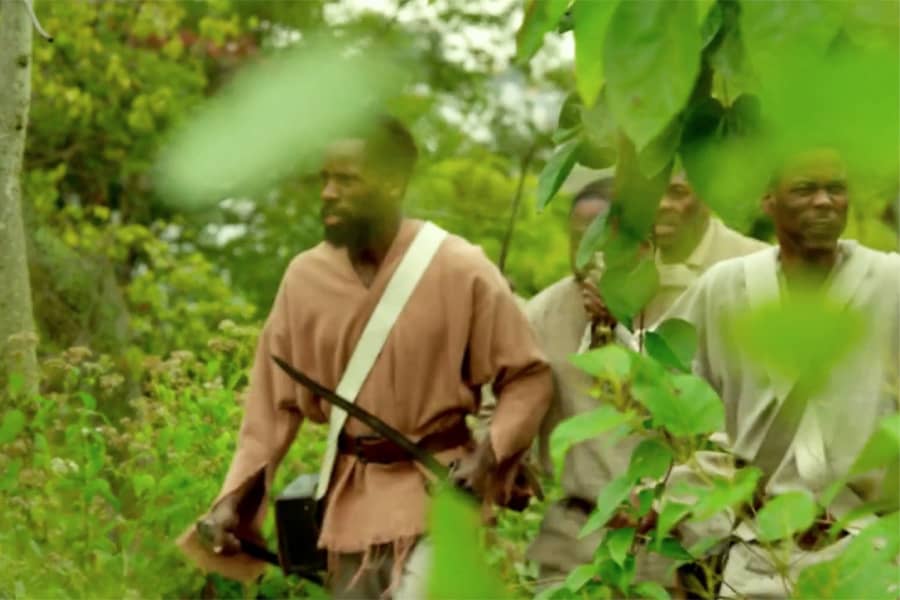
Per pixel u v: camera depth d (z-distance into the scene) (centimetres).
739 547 436
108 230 1250
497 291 541
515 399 537
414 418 539
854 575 157
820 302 77
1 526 587
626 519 342
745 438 429
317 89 69
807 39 96
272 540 676
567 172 184
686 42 100
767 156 79
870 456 135
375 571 540
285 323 555
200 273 1168
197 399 695
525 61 131
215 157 69
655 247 196
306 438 710
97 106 1394
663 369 185
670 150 133
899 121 71
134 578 615
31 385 706
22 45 718
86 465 650
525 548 621
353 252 541
